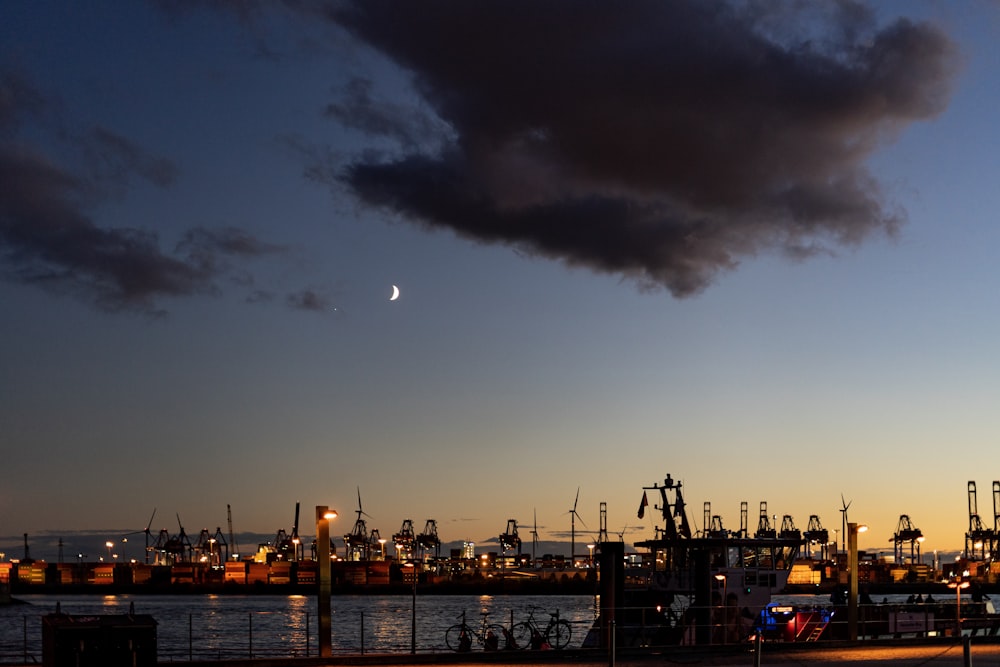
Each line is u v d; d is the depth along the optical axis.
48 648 33.81
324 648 44.69
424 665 45.19
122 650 33.31
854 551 52.88
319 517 44.97
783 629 54.72
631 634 54.94
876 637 55.94
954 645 52.19
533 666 44.56
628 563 64.50
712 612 52.94
